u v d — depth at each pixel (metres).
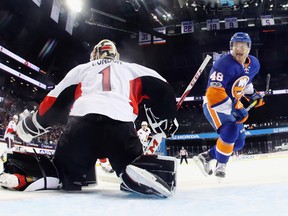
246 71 3.12
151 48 32.06
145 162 1.92
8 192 2.03
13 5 22.94
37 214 1.18
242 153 24.25
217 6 26.05
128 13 28.02
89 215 1.16
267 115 30.97
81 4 23.36
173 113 2.23
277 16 28.92
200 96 30.28
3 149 11.93
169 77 33.81
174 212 1.22
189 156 25.72
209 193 1.92
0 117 19.48
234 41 2.91
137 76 2.20
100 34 30.62
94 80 2.13
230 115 2.94
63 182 2.21
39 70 29.14
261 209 1.22
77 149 2.04
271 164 7.45
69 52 31.00
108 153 2.02
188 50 31.59
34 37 27.23
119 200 1.63
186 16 28.98
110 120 1.98
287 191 1.77
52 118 2.25
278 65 31.91
